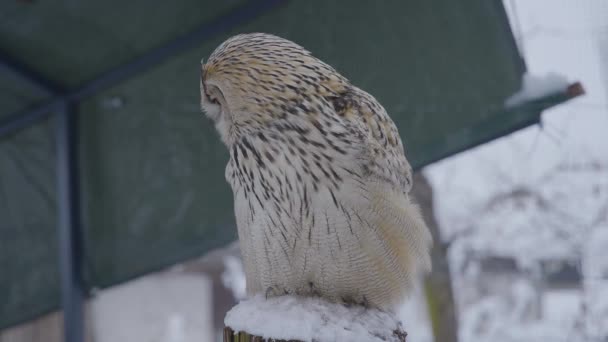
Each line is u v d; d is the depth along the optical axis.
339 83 4.19
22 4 7.90
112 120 9.47
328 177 3.81
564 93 6.07
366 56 7.14
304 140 3.81
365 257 4.02
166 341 20.59
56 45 8.80
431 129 6.79
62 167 9.67
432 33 6.73
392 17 7.00
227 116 4.12
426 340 16.64
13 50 9.04
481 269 16.03
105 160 9.59
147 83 9.02
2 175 10.77
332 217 3.84
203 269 22.58
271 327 3.77
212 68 4.02
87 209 9.72
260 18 7.88
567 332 13.06
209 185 8.74
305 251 3.99
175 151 8.95
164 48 8.62
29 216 10.59
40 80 9.48
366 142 3.93
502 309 16.16
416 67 6.89
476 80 6.53
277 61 3.91
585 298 12.00
